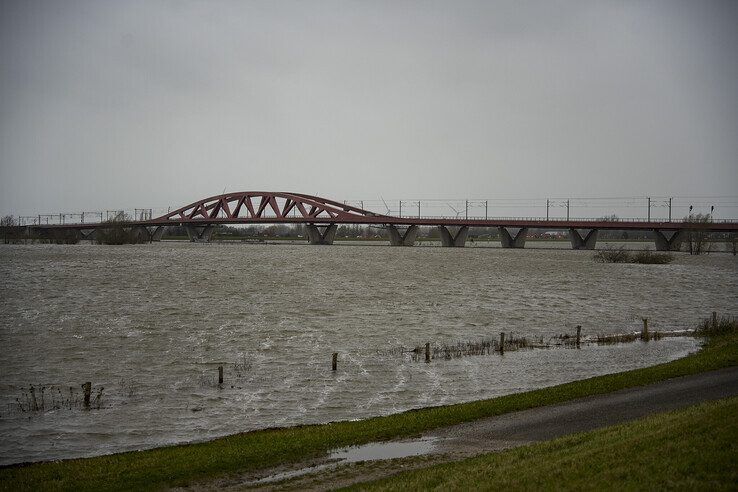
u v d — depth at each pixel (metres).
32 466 19.78
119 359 37.31
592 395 25.45
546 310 60.69
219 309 59.28
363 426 22.47
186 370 34.53
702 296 73.25
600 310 61.12
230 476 17.94
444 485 15.34
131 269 108.75
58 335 45.06
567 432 20.48
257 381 32.00
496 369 34.25
